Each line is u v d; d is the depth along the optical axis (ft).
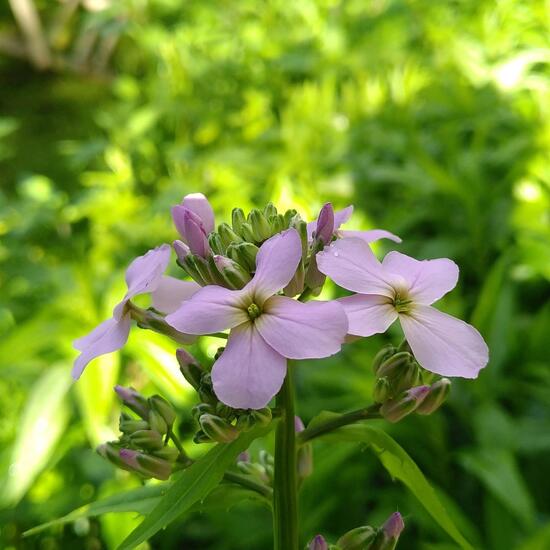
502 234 0.71
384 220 0.74
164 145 1.07
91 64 1.62
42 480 0.56
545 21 1.00
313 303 0.21
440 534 0.47
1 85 1.63
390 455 0.26
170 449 0.26
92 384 0.53
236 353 0.20
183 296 0.25
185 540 0.58
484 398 0.56
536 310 0.70
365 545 0.25
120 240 0.81
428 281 0.23
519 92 0.92
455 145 0.81
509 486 0.46
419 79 0.97
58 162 1.31
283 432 0.24
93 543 0.55
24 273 0.73
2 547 0.54
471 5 1.15
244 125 1.04
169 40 1.18
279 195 0.56
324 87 0.99
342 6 1.26
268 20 1.27
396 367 0.24
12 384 0.65
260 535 0.51
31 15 1.57
